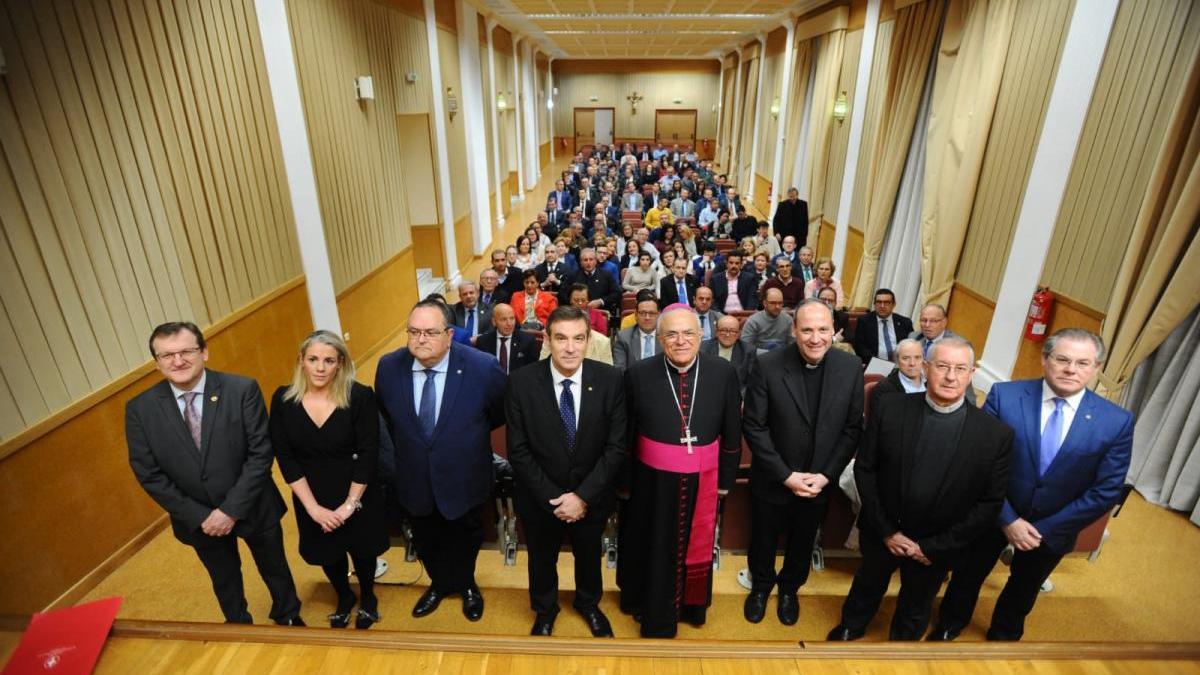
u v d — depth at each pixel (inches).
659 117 991.0
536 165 738.8
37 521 102.3
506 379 97.8
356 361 228.2
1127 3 145.7
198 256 141.5
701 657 72.5
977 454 81.7
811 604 108.6
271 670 69.6
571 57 943.0
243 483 87.7
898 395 88.2
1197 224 125.8
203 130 143.9
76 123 109.3
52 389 104.5
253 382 91.1
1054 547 86.4
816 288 230.7
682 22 490.9
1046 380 87.7
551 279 238.8
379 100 249.4
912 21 247.4
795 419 95.5
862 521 93.0
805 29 402.0
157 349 81.4
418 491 94.3
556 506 87.8
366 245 237.3
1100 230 152.1
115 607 74.8
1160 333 132.3
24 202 99.2
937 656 72.7
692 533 93.1
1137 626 106.0
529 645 73.4
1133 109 142.7
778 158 498.6
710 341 162.9
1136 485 143.4
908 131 249.1
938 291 227.9
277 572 96.3
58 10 105.9
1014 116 189.5
